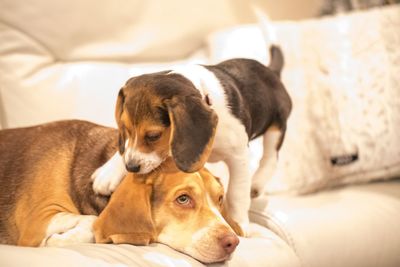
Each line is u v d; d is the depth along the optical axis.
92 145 1.46
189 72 1.33
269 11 2.76
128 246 1.22
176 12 2.36
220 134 1.32
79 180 1.40
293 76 2.13
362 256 1.58
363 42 2.19
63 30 2.08
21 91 1.96
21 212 1.39
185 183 1.28
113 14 2.20
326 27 2.24
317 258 1.51
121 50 2.22
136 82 1.26
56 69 2.05
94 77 2.09
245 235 1.43
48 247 1.22
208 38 2.40
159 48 2.33
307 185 1.96
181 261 1.21
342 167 2.03
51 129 1.51
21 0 1.98
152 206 1.29
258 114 1.45
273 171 1.60
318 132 2.05
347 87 2.12
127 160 1.20
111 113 2.05
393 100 2.09
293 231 1.53
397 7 2.28
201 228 1.25
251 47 2.26
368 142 2.05
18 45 1.99
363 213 1.68
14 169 1.45
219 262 1.26
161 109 1.20
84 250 1.17
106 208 1.27
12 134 1.53
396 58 2.15
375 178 2.06
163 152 1.22
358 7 2.60
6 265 1.05
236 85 1.40
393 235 1.66
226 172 1.78
